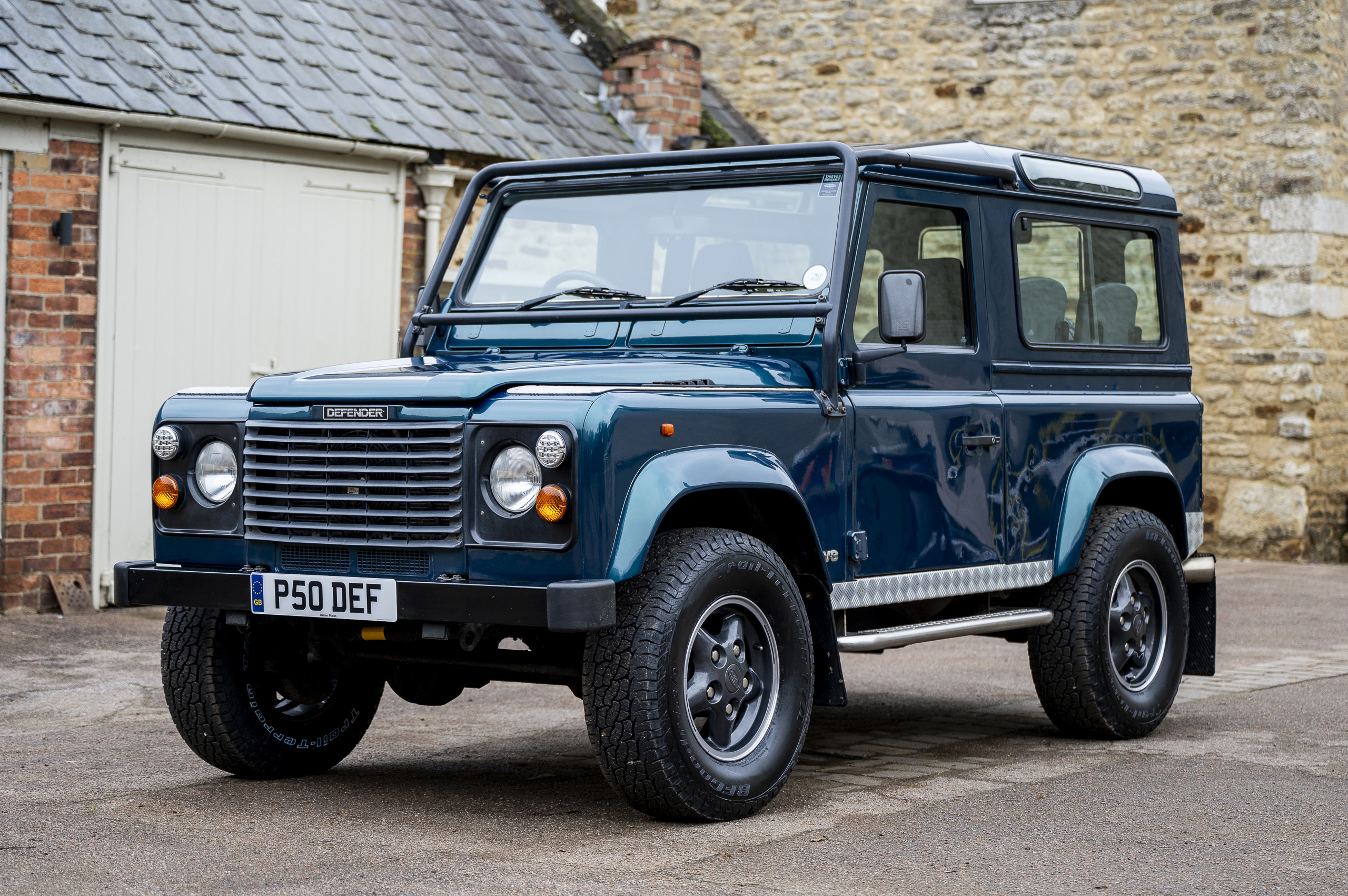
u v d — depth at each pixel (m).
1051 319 6.22
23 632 8.42
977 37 15.57
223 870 4.19
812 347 5.21
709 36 16.84
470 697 7.28
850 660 8.59
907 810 4.96
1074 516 6.11
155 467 5.16
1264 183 14.21
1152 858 4.36
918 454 5.47
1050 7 15.19
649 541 4.41
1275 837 4.62
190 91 9.69
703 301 5.45
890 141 16.02
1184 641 6.60
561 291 5.72
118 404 9.42
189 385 9.83
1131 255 6.74
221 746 5.30
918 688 7.68
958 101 15.66
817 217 5.35
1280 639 9.44
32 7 9.42
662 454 4.55
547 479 4.41
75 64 9.19
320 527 4.77
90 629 8.62
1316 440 14.21
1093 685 6.14
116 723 6.42
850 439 5.21
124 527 9.49
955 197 5.80
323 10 11.62
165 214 9.64
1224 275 14.38
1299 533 14.05
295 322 10.45
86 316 9.26
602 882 4.07
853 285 5.29
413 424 4.63
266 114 10.02
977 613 6.03
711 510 5.08
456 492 4.55
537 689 7.52
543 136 12.06
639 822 4.77
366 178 10.85
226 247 9.98
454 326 5.91
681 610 4.57
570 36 13.96
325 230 10.62
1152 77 14.72
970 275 5.84
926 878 4.14
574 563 4.38
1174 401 6.82
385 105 11.04
